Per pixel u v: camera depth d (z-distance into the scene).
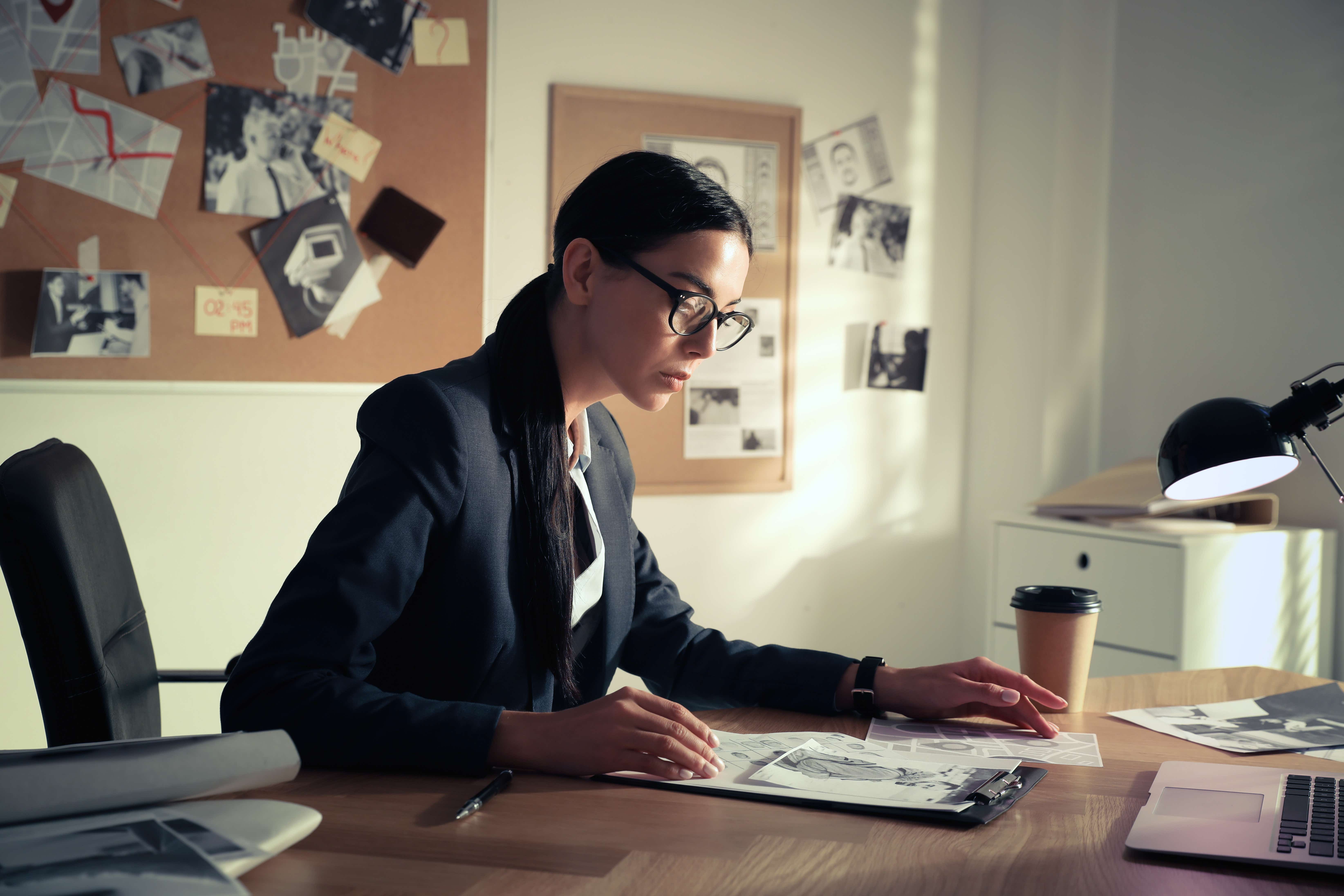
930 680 1.02
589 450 1.13
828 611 2.99
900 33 2.99
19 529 0.92
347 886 0.60
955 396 3.12
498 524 0.96
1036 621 1.05
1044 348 2.89
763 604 2.90
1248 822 0.71
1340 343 2.32
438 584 0.95
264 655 0.84
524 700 1.01
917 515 3.09
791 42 2.86
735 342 0.97
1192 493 1.13
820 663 1.06
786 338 2.88
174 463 2.32
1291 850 0.66
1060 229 2.88
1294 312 2.41
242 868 0.57
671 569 2.80
